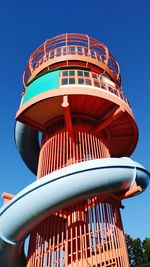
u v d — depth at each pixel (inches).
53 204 559.8
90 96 727.7
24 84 906.1
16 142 941.2
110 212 650.8
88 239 597.6
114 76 903.7
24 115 782.5
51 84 760.3
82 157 701.9
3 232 596.4
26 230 593.0
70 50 881.5
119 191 639.1
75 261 563.5
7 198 690.2
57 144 737.0
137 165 639.1
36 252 610.9
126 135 841.5
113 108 762.2
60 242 614.2
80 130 746.8
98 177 572.4
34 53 941.2
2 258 639.8
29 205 566.9
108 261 573.3
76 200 570.9
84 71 802.2
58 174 565.3
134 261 1337.4
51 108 762.8
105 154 750.5
